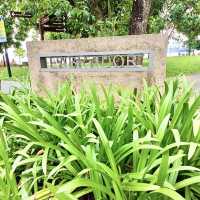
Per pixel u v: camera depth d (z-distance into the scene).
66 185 1.20
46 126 1.56
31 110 2.08
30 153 1.94
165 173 1.26
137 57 4.56
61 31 7.84
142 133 1.75
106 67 4.75
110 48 4.63
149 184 1.28
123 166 1.66
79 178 1.27
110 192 1.30
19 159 1.60
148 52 4.41
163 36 4.31
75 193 1.41
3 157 1.50
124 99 2.19
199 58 19.45
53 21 7.70
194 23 13.63
